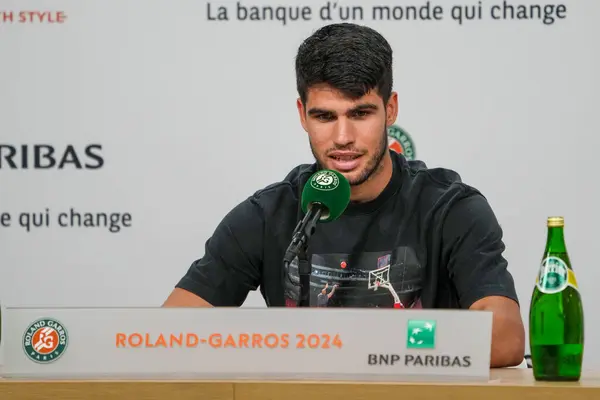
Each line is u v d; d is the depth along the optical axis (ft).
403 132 35.19
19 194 35.58
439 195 28.55
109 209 35.63
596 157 34.86
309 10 35.45
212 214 35.53
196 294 29.14
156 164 35.60
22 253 35.63
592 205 34.86
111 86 35.68
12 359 17.65
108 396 17.07
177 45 35.60
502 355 24.31
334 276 28.12
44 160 35.63
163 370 17.49
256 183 35.47
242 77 35.53
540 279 19.52
